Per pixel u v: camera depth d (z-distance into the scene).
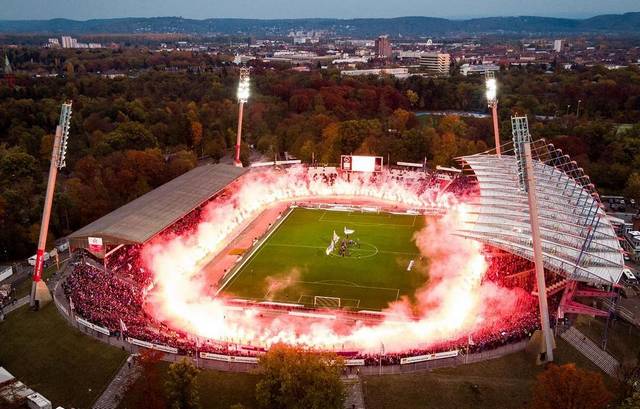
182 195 181.75
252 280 150.75
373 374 105.81
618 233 176.75
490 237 133.25
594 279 114.81
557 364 108.88
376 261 163.50
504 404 99.62
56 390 104.94
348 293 143.25
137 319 124.44
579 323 121.25
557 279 134.75
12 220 173.00
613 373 109.38
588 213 143.25
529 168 107.88
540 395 90.69
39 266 129.88
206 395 101.50
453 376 105.31
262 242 179.00
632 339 119.25
